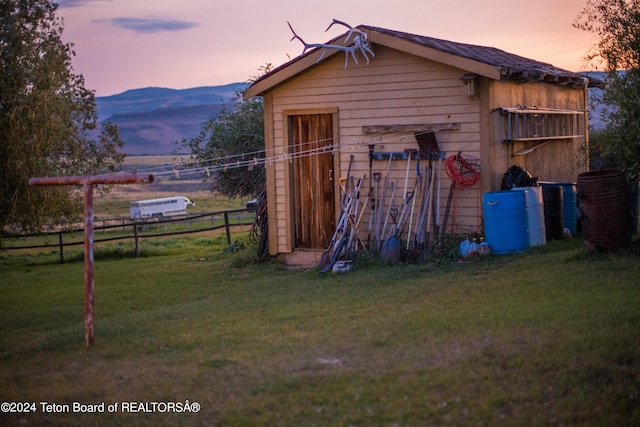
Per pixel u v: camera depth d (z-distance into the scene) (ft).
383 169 40.52
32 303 40.83
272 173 44.19
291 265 44.24
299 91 42.80
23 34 51.67
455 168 37.91
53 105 53.36
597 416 15.94
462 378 18.47
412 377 18.88
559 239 38.09
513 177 37.58
